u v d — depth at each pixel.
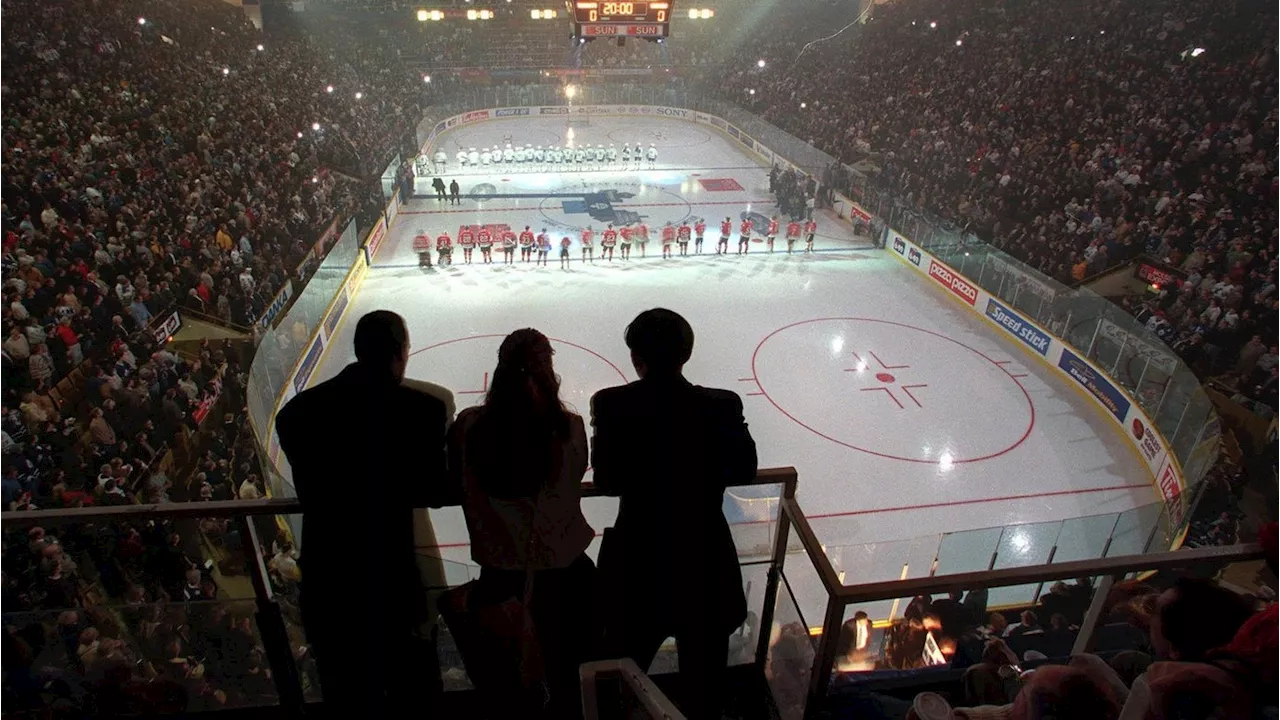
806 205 33.44
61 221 16.67
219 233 19.75
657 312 2.94
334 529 2.90
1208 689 2.25
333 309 22.20
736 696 3.85
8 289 13.80
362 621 3.00
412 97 49.47
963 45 41.00
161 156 22.11
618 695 2.95
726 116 49.66
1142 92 28.17
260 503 3.19
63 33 27.59
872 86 43.34
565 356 21.36
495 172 41.09
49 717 3.55
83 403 13.40
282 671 3.61
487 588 3.03
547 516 2.86
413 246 27.45
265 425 14.48
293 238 22.67
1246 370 15.62
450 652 3.81
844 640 3.63
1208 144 22.98
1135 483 16.39
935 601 4.94
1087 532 10.41
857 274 28.08
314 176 28.33
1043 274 21.16
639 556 2.97
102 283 15.14
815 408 19.00
